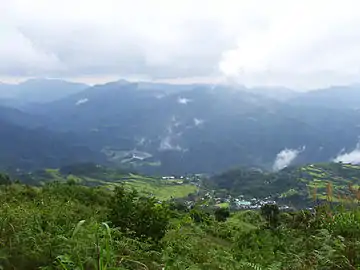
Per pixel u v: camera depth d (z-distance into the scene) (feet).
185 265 17.97
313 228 24.43
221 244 31.22
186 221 25.36
